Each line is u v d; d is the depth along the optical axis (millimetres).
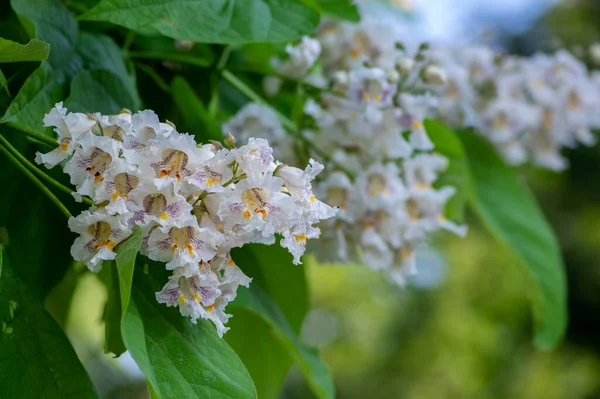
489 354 3994
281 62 1122
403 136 1145
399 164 1110
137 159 766
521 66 1379
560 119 1393
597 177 4172
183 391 794
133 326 795
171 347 812
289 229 807
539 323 1332
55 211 1009
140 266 845
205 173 777
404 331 4152
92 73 914
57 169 902
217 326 803
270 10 946
